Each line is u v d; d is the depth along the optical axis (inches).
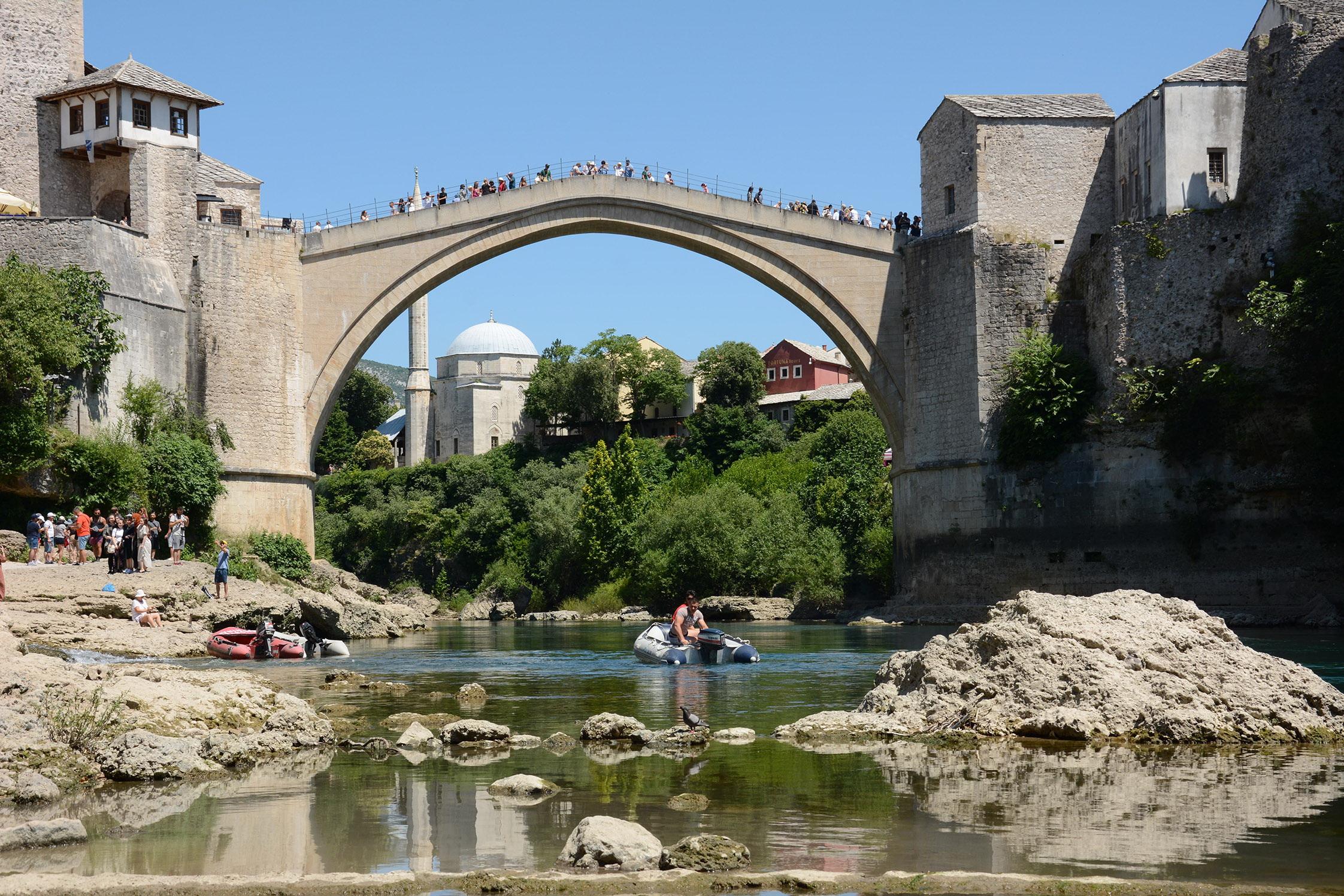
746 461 3666.3
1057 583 1972.2
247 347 2022.6
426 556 3978.8
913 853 435.5
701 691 989.8
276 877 402.6
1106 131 2143.2
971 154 2130.9
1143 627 728.3
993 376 2074.3
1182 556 1875.0
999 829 470.3
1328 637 1491.1
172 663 1144.8
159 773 569.3
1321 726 679.7
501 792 537.0
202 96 2069.4
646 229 2258.9
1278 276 1804.9
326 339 2102.6
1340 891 387.2
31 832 445.1
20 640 839.7
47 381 1707.7
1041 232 2127.2
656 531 2984.7
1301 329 1704.0
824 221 2262.6
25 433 1635.1
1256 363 1828.2
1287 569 1808.6
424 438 5329.7
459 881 398.9
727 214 2253.9
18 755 559.8
